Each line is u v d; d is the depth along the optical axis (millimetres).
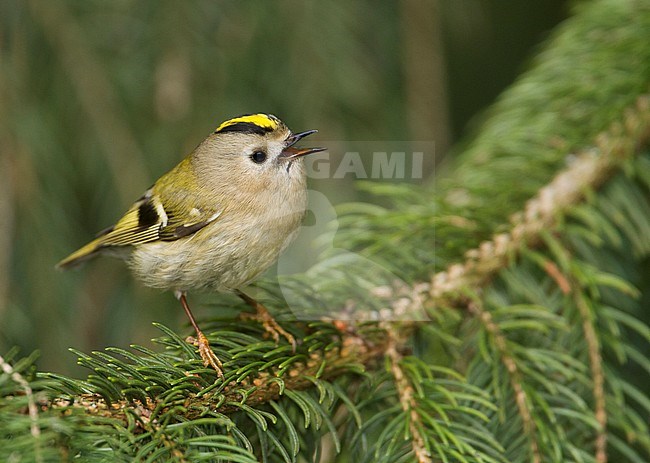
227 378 3764
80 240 7129
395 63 7812
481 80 10172
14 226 6719
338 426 4371
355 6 7602
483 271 5250
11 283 6738
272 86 7348
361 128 7426
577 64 6348
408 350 4660
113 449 3217
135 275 5781
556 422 4301
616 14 6426
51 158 6875
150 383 3576
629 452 4465
